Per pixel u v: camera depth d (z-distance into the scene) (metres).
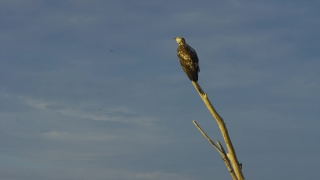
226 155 12.27
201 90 11.59
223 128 11.76
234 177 12.16
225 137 11.89
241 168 12.21
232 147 11.98
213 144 12.33
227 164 12.23
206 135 12.31
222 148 12.33
